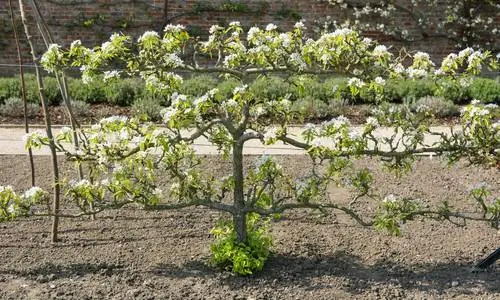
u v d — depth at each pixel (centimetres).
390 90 943
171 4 1112
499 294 405
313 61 405
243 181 450
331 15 1135
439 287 414
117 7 1104
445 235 496
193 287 407
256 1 1120
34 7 478
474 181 627
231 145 417
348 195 580
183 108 368
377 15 1148
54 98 912
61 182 421
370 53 391
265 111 409
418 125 425
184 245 470
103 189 407
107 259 446
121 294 398
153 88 391
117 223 509
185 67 397
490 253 464
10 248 461
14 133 773
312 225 509
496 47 1166
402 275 429
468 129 442
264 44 398
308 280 419
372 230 502
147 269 432
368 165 666
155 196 412
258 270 426
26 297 392
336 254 459
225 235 438
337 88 441
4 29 1073
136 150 390
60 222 509
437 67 1163
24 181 603
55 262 440
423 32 1154
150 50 389
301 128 815
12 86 912
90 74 390
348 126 393
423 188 604
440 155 426
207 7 1112
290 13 1124
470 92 967
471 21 1148
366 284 415
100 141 387
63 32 1098
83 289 404
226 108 395
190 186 424
